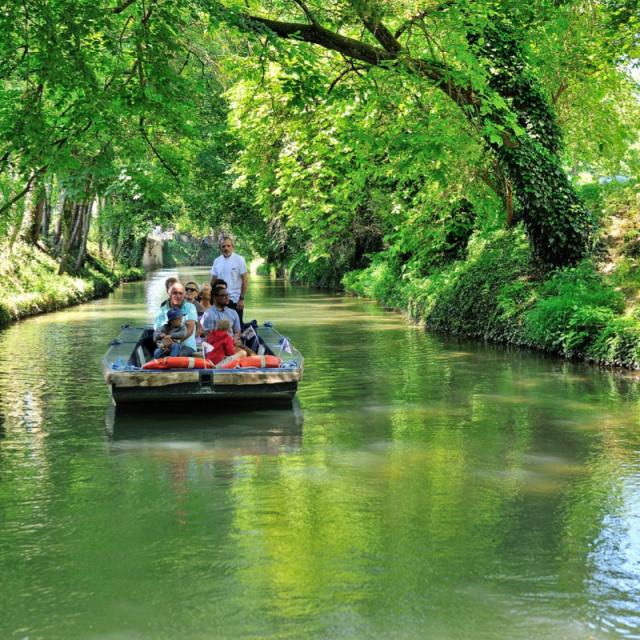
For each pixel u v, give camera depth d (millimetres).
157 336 10656
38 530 5879
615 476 7199
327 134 19734
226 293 11031
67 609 4617
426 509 6297
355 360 14688
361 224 36344
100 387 11930
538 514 6172
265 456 7930
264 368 10141
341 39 14422
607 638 4242
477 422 9438
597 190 21047
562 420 9508
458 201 22188
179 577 5027
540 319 15836
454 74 14086
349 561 5266
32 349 16641
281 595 4770
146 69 11508
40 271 32438
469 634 4285
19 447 8336
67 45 10844
